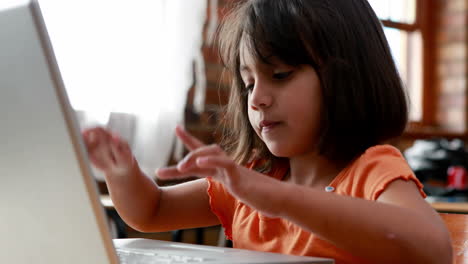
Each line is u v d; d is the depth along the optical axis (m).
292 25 0.78
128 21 2.54
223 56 0.99
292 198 0.58
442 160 3.06
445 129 4.25
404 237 0.58
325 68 0.78
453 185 2.82
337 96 0.78
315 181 0.85
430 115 4.30
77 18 2.41
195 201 0.99
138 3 2.57
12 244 0.58
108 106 2.48
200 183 1.00
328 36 0.79
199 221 1.00
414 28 4.19
